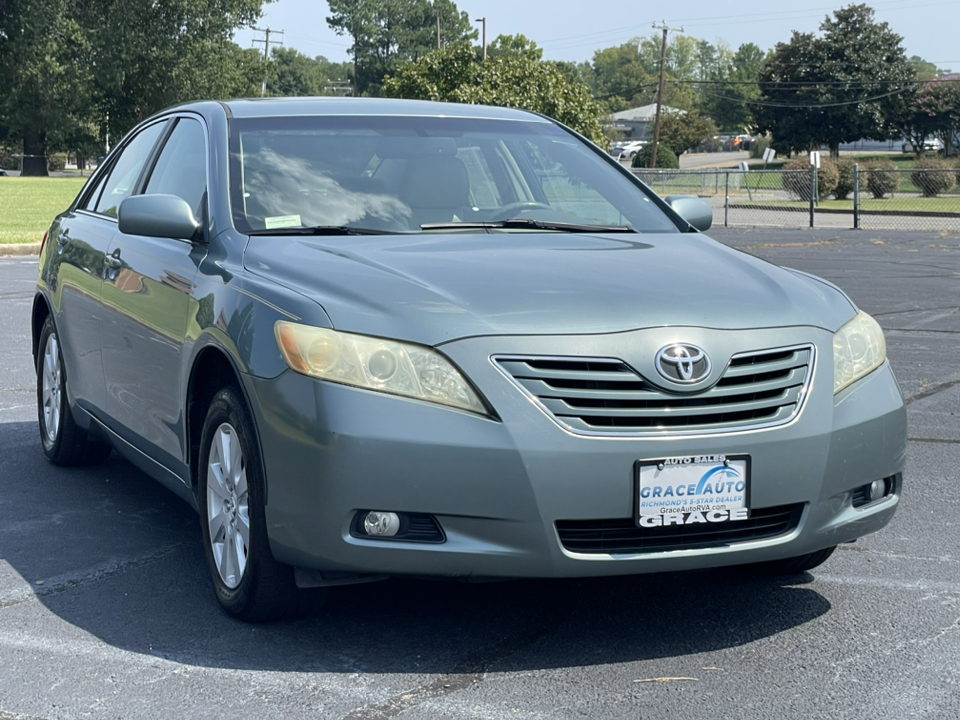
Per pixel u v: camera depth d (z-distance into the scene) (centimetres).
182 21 6438
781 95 8788
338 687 329
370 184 453
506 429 326
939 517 516
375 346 334
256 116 481
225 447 383
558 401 330
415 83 3806
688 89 14725
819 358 359
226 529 385
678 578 429
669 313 348
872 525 374
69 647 361
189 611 393
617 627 378
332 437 328
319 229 425
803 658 353
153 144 538
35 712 314
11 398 761
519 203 471
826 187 4225
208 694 325
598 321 341
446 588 413
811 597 409
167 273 441
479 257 390
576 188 490
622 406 333
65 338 562
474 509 326
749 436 340
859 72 8612
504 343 333
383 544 330
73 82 6147
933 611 396
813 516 353
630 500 330
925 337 1070
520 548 328
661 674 340
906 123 8756
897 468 377
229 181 442
